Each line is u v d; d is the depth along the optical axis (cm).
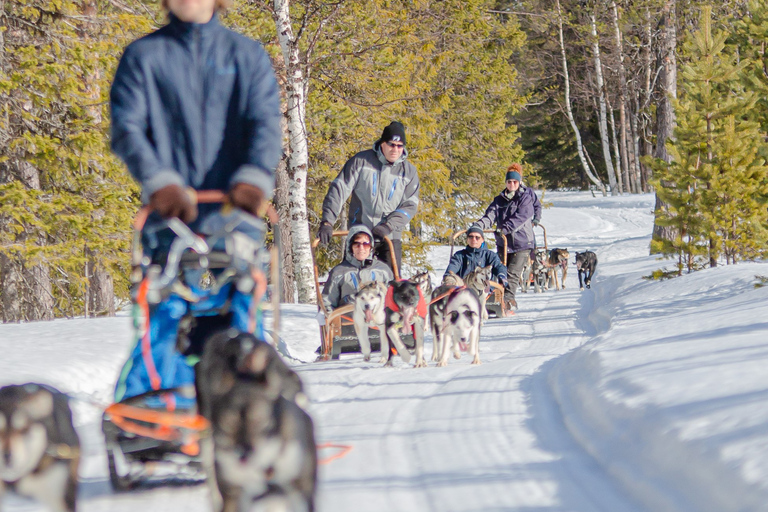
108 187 2017
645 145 8181
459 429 715
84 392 880
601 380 753
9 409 396
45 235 2023
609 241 4822
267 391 389
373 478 572
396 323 1170
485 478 557
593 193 7750
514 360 1172
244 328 499
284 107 2278
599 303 1967
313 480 398
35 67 1894
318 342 1446
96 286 2380
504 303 1877
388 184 1301
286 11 1995
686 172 1902
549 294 2502
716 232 1909
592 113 8262
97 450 687
